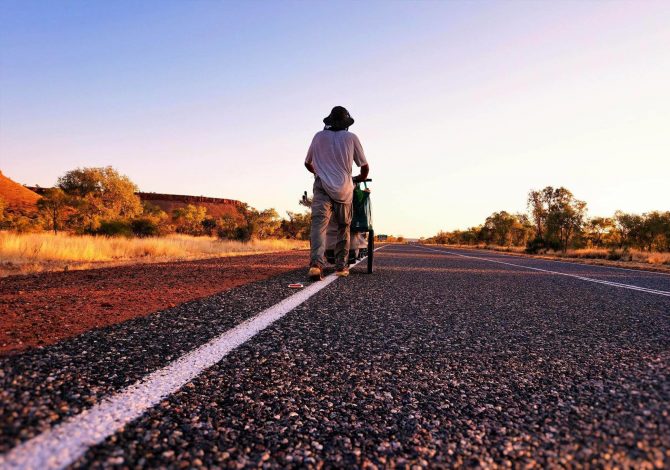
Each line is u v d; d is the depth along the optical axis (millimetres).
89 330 2285
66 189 38000
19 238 10195
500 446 1134
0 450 953
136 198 40344
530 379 1722
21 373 1518
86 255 9523
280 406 1374
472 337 2467
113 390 1410
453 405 1432
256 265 7758
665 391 1564
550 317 3197
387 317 2984
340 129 5156
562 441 1157
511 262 12930
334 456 1065
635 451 1089
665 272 11359
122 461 960
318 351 2055
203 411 1295
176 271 6172
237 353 1961
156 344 2051
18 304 3062
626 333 2658
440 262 11062
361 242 6141
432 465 1029
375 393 1531
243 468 982
